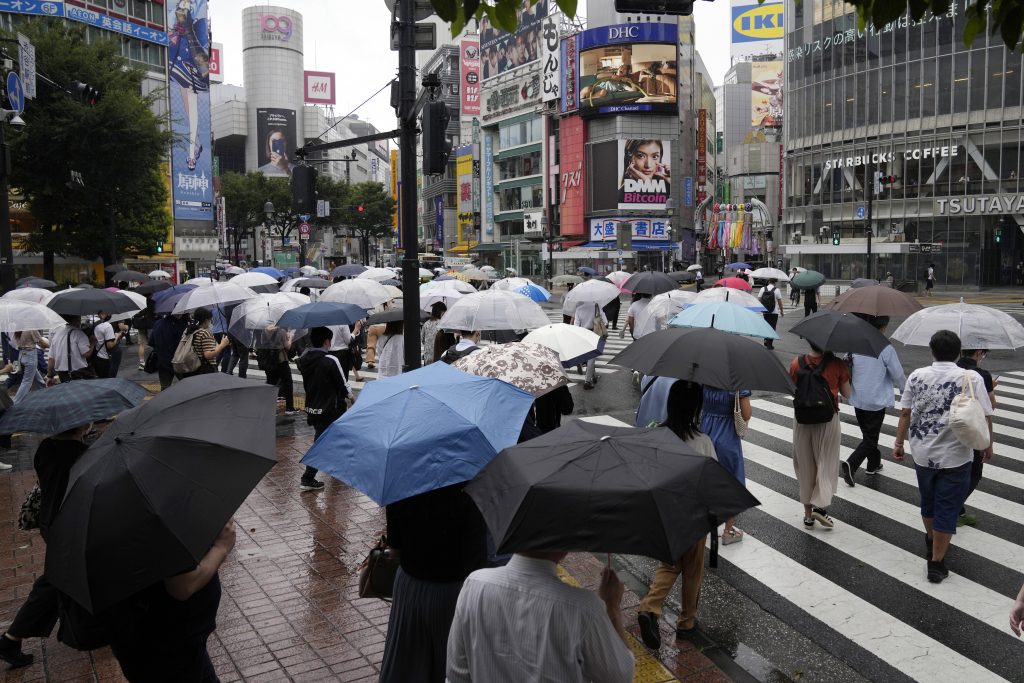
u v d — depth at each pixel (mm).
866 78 53250
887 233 52469
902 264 49875
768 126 104312
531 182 72875
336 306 8844
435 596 3395
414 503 3418
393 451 3346
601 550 2445
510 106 74500
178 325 12336
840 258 52969
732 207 74500
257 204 66062
